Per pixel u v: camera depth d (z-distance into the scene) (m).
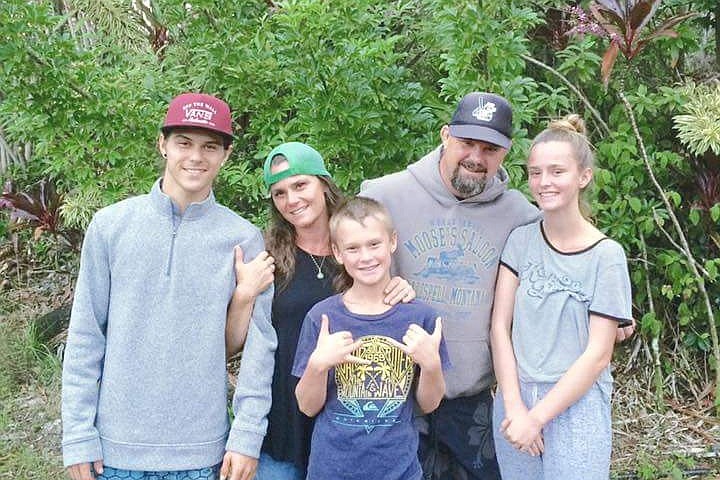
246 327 2.15
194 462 2.03
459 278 2.36
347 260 2.12
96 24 4.81
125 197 3.63
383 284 2.18
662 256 3.79
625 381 4.00
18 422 3.98
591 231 2.19
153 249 2.04
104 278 2.06
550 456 2.17
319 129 3.30
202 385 2.04
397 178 2.43
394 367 2.11
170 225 2.06
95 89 3.64
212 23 3.68
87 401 2.02
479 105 2.25
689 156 3.89
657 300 4.05
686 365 3.98
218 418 2.08
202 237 2.09
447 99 3.45
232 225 2.15
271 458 2.33
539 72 3.99
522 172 3.26
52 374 4.42
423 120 3.45
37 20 3.48
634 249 4.04
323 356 2.04
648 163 3.59
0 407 4.14
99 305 2.06
